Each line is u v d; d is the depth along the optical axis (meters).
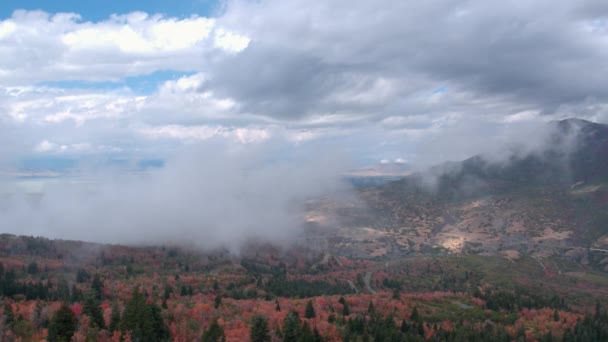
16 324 188.38
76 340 174.62
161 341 185.62
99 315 195.00
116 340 179.75
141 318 187.50
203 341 186.62
